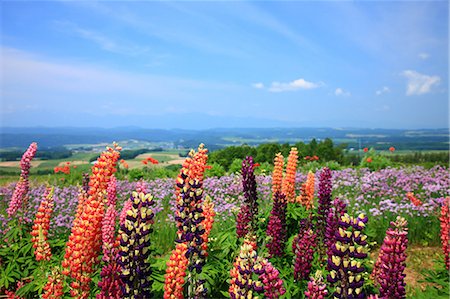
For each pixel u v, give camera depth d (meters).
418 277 7.18
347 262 2.92
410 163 21.95
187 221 3.88
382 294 3.42
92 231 4.23
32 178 18.50
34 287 5.16
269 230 5.60
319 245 5.49
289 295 4.66
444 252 5.73
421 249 8.68
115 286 3.71
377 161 20.80
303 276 4.92
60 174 18.55
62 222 7.85
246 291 3.41
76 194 11.80
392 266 3.40
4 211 10.12
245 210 5.90
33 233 5.34
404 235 3.41
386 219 9.50
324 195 6.13
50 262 5.44
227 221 9.24
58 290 4.23
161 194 12.16
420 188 13.14
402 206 9.84
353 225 2.95
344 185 13.95
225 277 5.05
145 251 3.39
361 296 2.87
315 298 3.44
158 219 9.91
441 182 12.98
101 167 4.46
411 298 5.34
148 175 18.34
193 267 3.88
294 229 7.09
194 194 3.89
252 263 3.46
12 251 5.97
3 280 5.34
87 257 4.21
